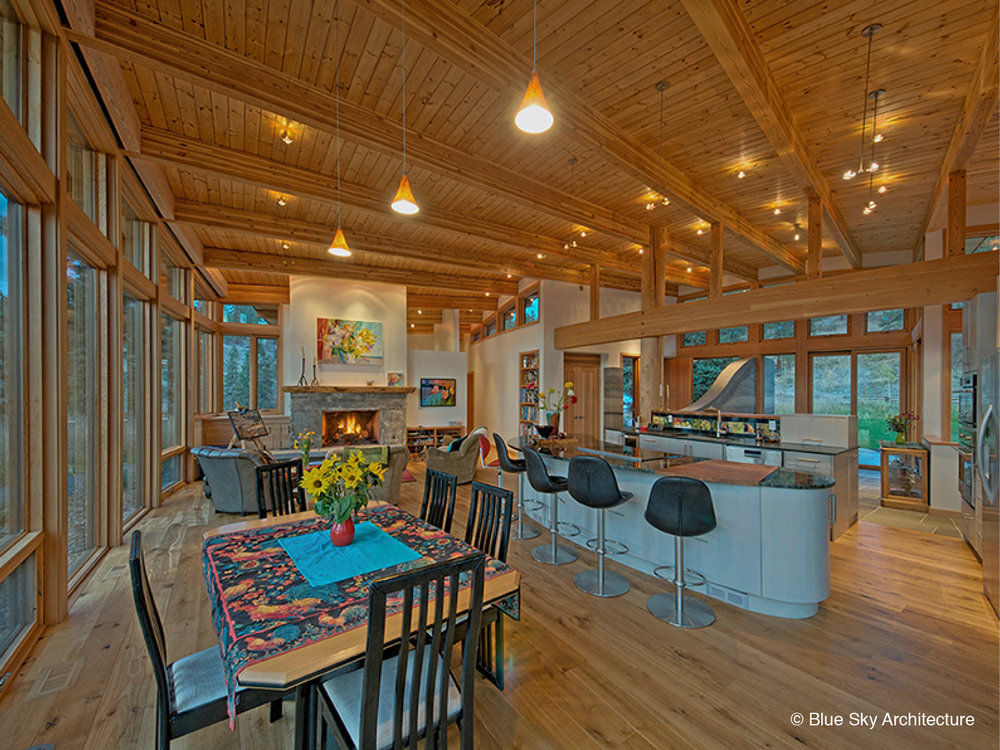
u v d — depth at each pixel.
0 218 2.30
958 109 3.57
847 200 5.39
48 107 2.52
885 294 4.23
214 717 1.40
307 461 2.78
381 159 4.21
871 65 3.07
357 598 1.52
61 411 2.59
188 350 6.50
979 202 5.24
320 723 1.51
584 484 2.97
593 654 2.32
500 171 4.41
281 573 1.71
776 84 3.27
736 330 9.05
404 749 1.31
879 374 7.35
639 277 9.52
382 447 5.38
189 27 2.67
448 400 9.91
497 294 9.48
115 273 3.76
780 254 6.96
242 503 4.81
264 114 3.53
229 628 1.33
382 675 1.55
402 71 3.07
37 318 2.52
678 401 9.89
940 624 2.63
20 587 2.41
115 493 3.79
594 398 9.12
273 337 9.13
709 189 5.01
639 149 4.02
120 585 3.11
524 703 1.96
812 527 2.65
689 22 2.68
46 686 2.05
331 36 2.75
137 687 2.05
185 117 3.57
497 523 2.15
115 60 2.93
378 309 8.66
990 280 3.75
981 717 1.87
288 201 5.08
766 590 2.74
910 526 4.45
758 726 1.83
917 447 5.18
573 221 5.27
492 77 2.79
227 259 6.69
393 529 2.25
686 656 2.31
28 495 2.51
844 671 2.19
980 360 3.46
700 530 2.54
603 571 3.09
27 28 2.46
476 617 1.35
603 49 2.90
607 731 1.80
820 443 4.49
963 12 2.61
